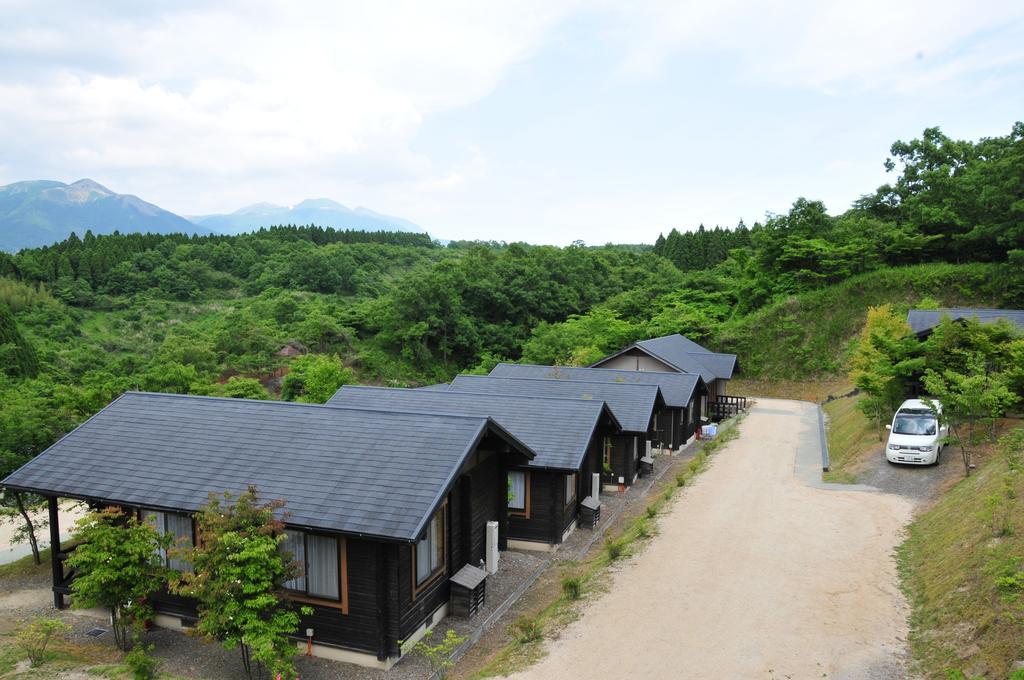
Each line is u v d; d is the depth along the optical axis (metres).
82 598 10.51
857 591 11.19
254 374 42.81
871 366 25.62
